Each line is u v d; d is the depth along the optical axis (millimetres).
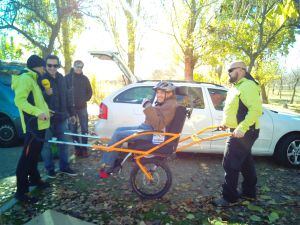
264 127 5828
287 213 4043
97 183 4949
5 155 6488
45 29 10922
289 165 5836
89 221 3770
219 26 10023
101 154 6523
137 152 4176
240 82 4020
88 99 6332
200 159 6254
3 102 7102
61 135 5082
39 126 4199
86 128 6285
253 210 4094
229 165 4109
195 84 6109
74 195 4469
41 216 3805
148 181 4414
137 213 3988
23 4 8852
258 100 3840
